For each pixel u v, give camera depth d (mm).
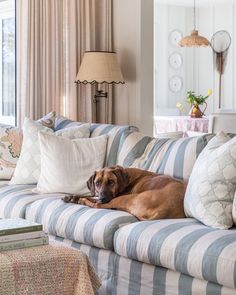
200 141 3396
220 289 2426
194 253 2496
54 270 2252
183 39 8656
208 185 2852
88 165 3895
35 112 5508
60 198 3549
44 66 5547
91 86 5754
